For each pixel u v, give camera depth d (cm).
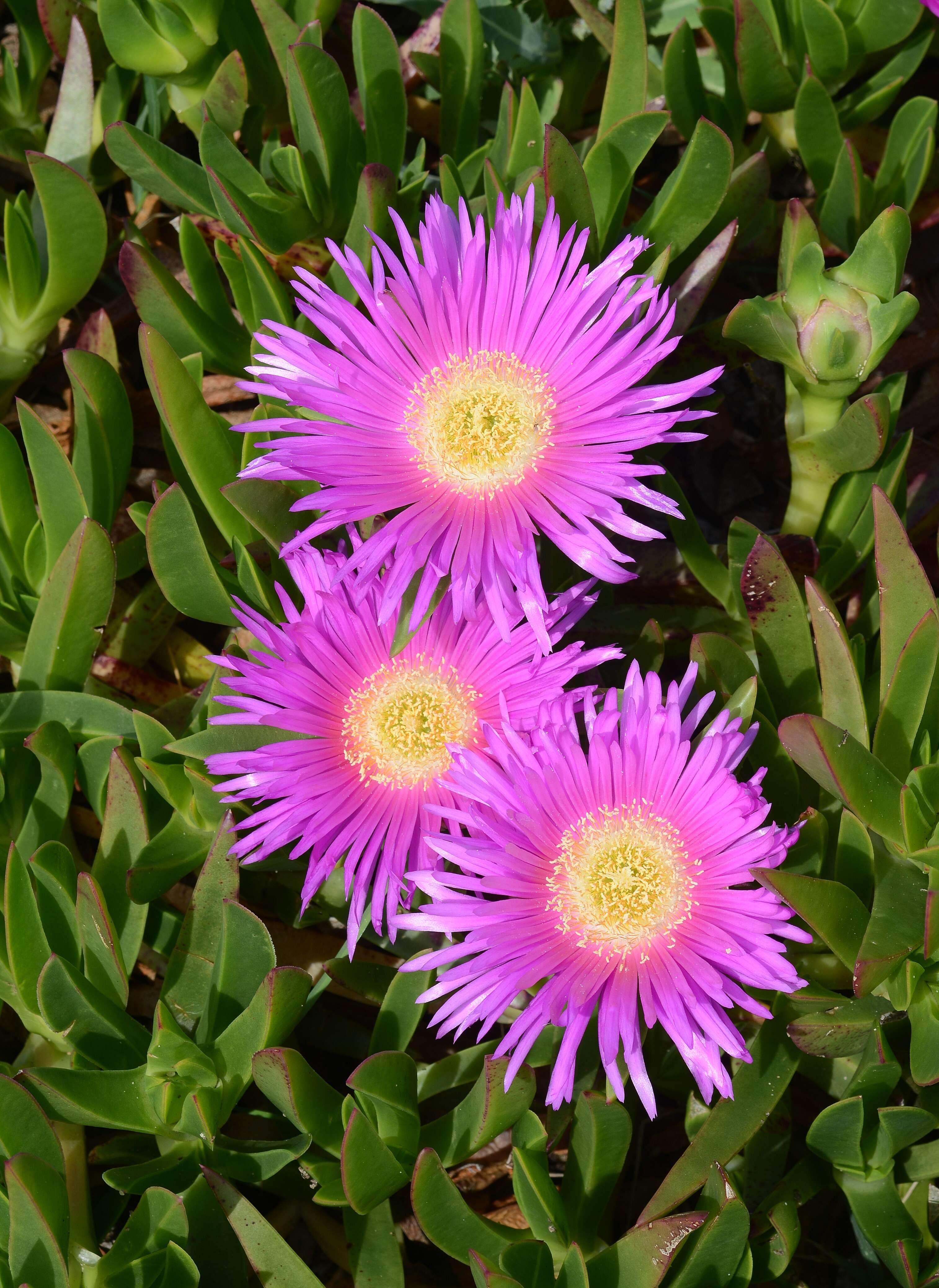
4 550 61
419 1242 59
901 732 57
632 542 62
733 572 60
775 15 64
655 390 55
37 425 59
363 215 60
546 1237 55
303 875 59
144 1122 56
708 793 55
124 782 57
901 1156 57
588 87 68
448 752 57
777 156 67
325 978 58
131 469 66
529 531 55
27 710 59
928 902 54
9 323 64
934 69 68
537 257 56
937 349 66
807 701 59
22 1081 56
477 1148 56
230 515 60
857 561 61
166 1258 54
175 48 62
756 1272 55
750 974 54
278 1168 55
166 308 61
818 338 57
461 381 57
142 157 61
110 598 59
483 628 57
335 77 60
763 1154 57
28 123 69
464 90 64
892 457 60
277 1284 54
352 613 57
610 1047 53
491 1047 57
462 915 54
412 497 56
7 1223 55
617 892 54
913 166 63
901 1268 56
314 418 59
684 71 64
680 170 59
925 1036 55
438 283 57
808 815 56
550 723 55
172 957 57
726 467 67
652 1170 59
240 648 60
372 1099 56
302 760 56
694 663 55
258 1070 55
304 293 57
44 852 57
